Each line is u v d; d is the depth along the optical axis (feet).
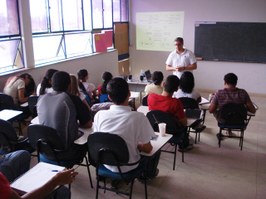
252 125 15.79
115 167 7.39
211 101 12.51
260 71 22.18
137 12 25.14
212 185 9.64
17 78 13.32
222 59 22.97
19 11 14.82
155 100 10.09
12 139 8.70
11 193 4.22
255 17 21.42
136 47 25.95
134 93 15.55
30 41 15.49
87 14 20.67
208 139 13.70
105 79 14.61
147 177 9.37
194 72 24.04
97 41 21.50
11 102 12.05
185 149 12.37
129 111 7.09
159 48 25.05
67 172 5.04
